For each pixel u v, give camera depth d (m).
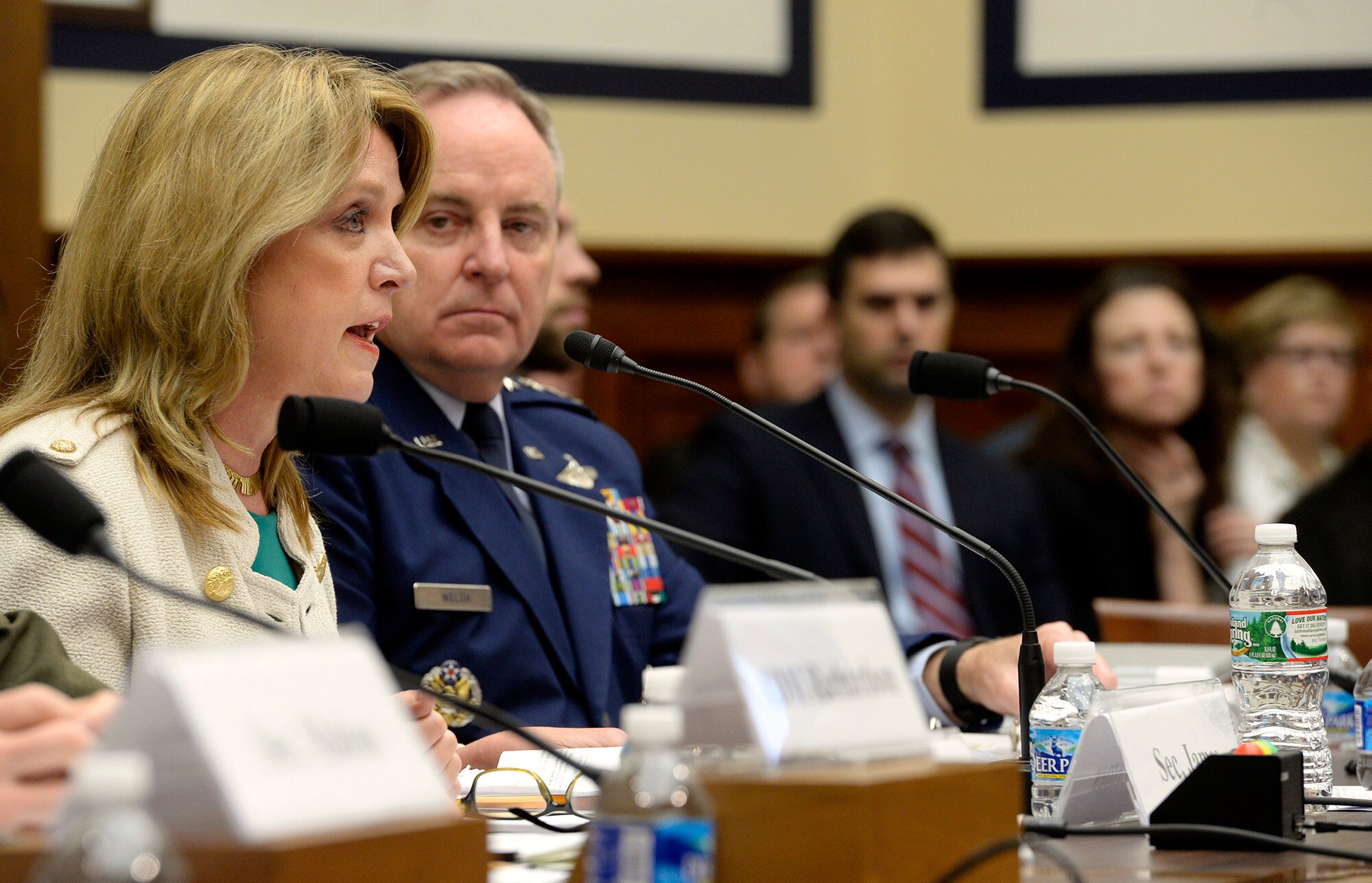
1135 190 10.84
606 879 1.98
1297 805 2.88
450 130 4.95
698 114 10.52
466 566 4.77
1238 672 3.75
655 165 10.44
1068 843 2.87
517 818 3.03
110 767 1.60
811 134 10.77
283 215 3.51
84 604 3.08
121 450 3.32
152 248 3.47
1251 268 10.94
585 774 2.72
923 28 10.94
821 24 10.78
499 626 4.75
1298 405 9.53
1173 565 8.55
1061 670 3.29
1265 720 3.67
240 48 3.77
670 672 2.65
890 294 8.02
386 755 1.96
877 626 2.43
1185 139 10.81
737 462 7.82
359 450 2.86
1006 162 10.90
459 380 5.01
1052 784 3.18
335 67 3.81
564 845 2.72
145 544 3.22
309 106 3.62
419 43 9.73
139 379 3.45
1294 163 10.77
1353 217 10.75
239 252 3.47
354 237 3.75
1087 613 8.47
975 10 10.87
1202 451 8.75
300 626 3.59
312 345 3.67
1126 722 2.99
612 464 5.42
